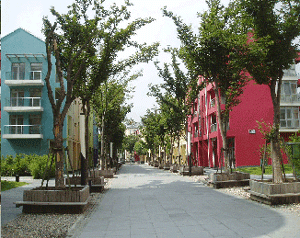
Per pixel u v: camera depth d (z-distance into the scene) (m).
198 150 38.56
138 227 6.19
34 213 7.82
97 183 13.13
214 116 33.16
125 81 22.02
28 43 30.67
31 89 30.20
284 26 9.26
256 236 5.20
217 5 13.95
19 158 25.14
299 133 12.84
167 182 17.08
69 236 5.61
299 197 8.36
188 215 7.28
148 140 51.94
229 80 14.40
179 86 22.72
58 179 8.90
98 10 11.33
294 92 30.78
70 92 9.67
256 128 28.31
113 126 26.83
